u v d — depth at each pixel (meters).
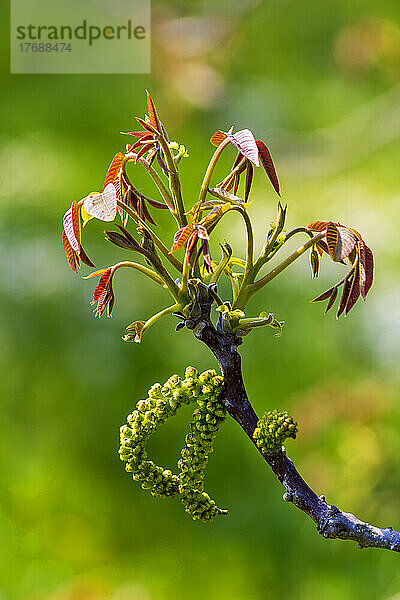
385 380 2.61
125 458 1.28
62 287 2.60
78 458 2.77
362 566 2.76
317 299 1.31
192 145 2.90
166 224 2.66
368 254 1.29
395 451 2.66
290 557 2.79
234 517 2.80
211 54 2.87
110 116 2.93
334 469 2.70
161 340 2.63
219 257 2.57
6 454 2.77
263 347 2.68
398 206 2.71
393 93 2.98
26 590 2.77
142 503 2.84
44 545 2.81
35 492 2.82
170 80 2.82
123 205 1.27
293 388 2.68
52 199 2.69
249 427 1.28
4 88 2.98
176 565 2.83
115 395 2.66
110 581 2.80
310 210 2.76
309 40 3.22
